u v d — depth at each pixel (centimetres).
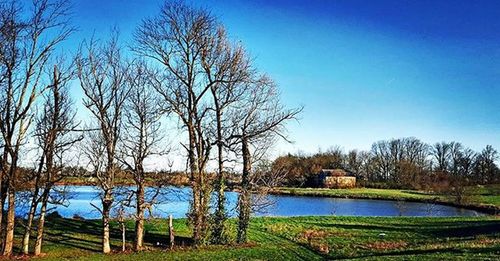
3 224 3997
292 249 4038
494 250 2925
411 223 5850
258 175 4256
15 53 3509
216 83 4191
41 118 3672
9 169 3722
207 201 4159
